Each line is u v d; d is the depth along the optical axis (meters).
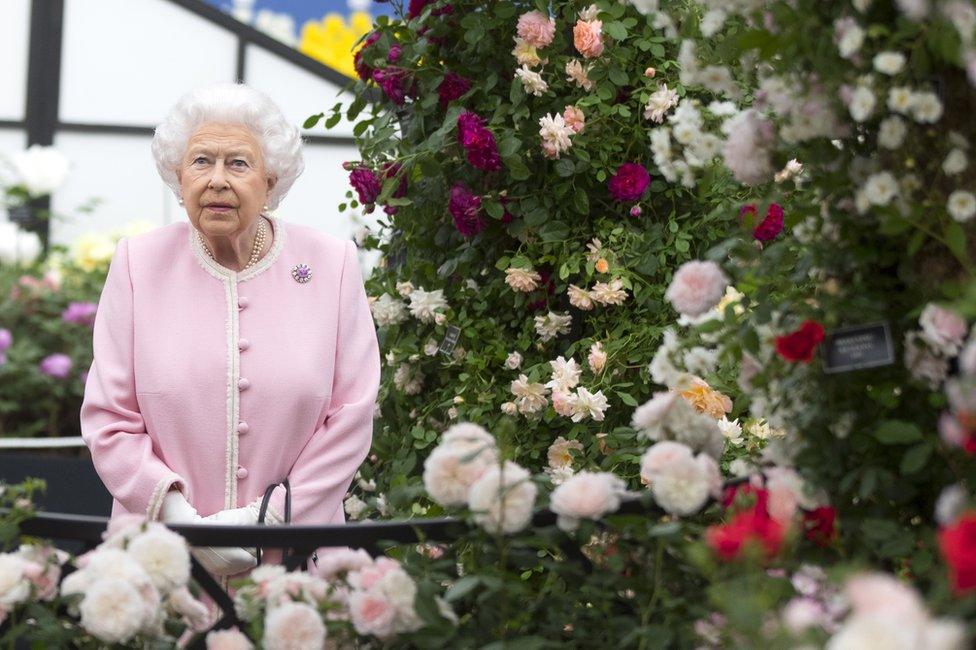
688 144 4.23
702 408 5.51
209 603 4.80
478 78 6.49
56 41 12.43
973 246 3.73
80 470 8.83
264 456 5.05
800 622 2.85
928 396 3.87
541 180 6.40
